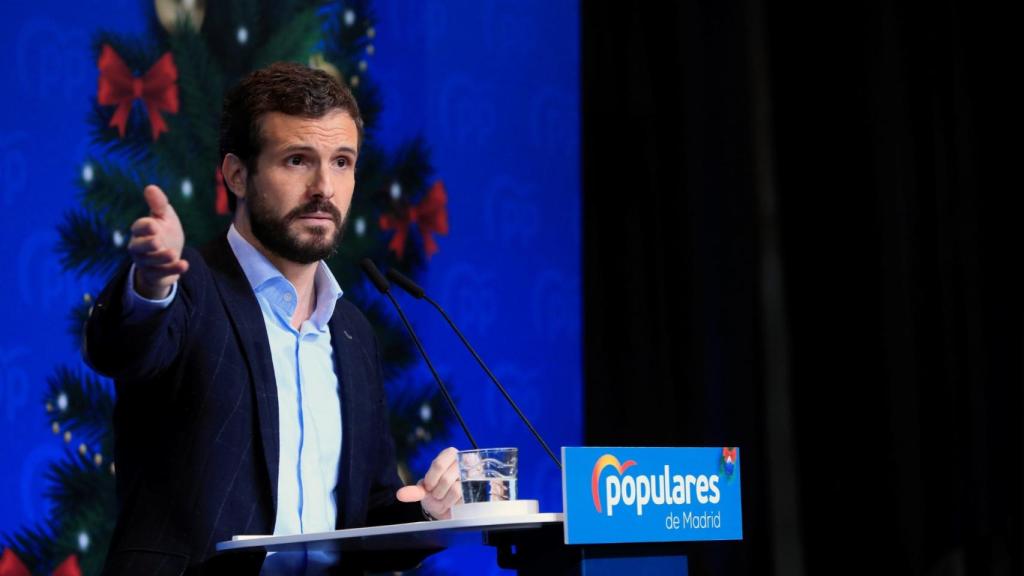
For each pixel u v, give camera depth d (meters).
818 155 15.63
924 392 15.00
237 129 8.01
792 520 15.01
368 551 7.52
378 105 14.14
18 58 12.07
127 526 7.17
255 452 7.43
